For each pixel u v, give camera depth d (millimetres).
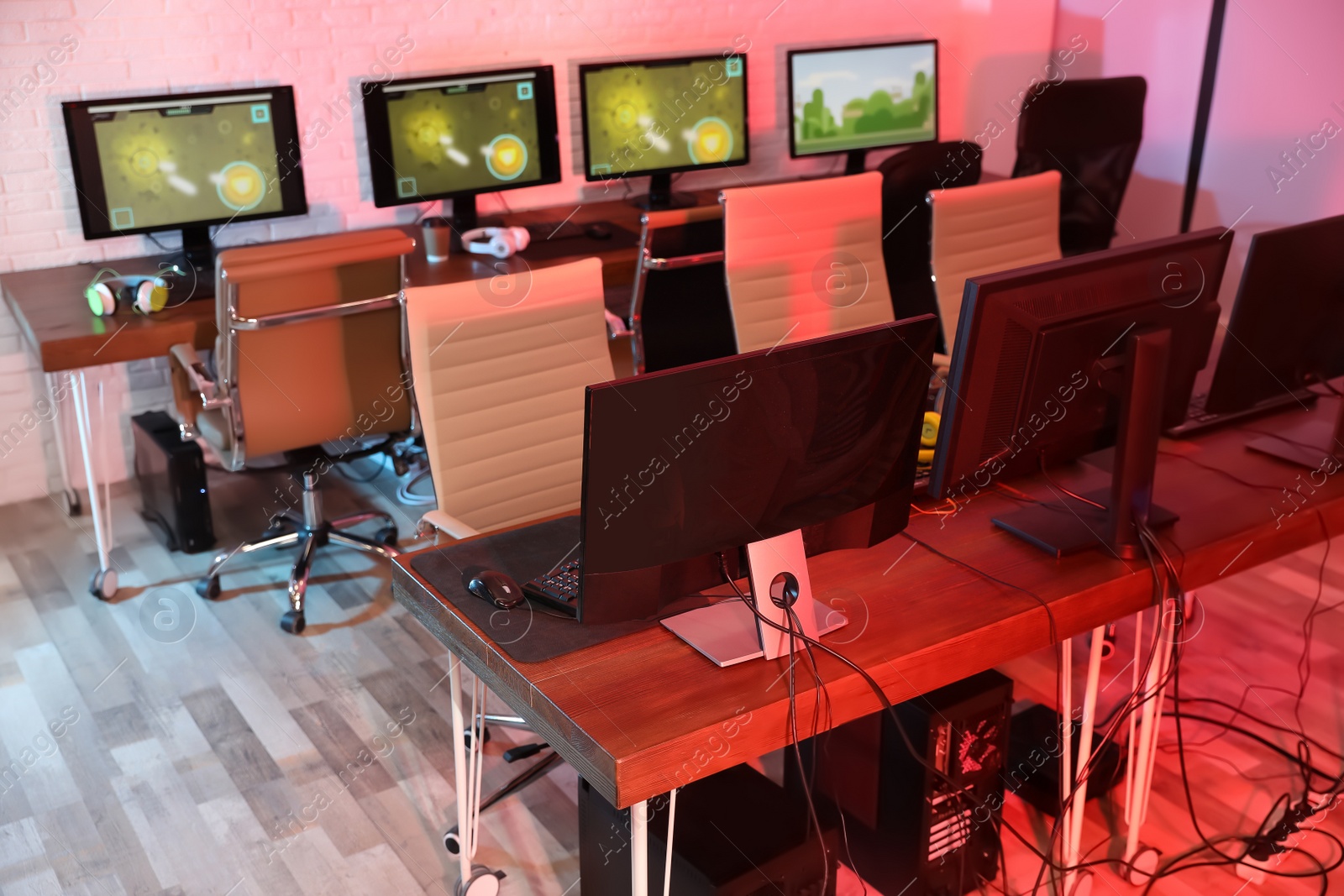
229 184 3730
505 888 2248
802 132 4672
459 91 3947
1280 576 3432
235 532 3717
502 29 4270
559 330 2512
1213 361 3652
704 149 4504
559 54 4406
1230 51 4500
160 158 3588
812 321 3303
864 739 2176
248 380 2994
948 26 5242
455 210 4148
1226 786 2543
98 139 3477
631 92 4273
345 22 3967
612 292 3986
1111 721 2605
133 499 3975
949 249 3342
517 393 2473
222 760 2631
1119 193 4551
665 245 3270
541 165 4191
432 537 2541
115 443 4043
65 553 3588
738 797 2035
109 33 3619
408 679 2951
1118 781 2551
